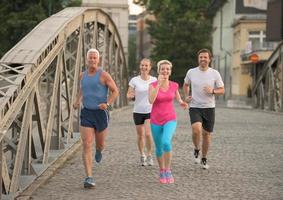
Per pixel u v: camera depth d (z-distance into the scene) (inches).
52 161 754.8
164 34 4655.5
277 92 2075.5
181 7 4744.1
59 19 881.5
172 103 663.8
